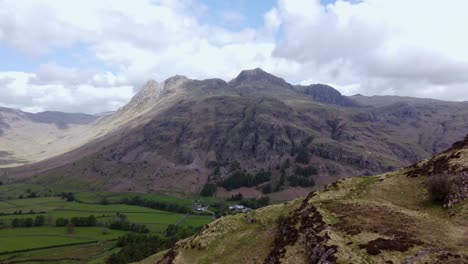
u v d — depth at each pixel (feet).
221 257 271.28
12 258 551.18
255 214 316.81
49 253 582.35
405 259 168.66
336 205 252.01
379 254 176.24
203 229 325.21
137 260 510.17
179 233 591.78
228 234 300.40
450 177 235.61
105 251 592.60
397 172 300.61
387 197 257.96
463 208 214.07
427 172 271.08
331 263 178.60
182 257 291.79
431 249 171.94
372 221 214.48
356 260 175.01
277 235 266.57
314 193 293.02
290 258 213.87
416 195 248.93
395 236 189.78
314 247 204.95
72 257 561.02
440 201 231.09
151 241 578.25
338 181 306.14
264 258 245.45
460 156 261.65
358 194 271.90
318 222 228.43
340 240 197.06
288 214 287.69
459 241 180.45
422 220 210.59
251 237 281.95
